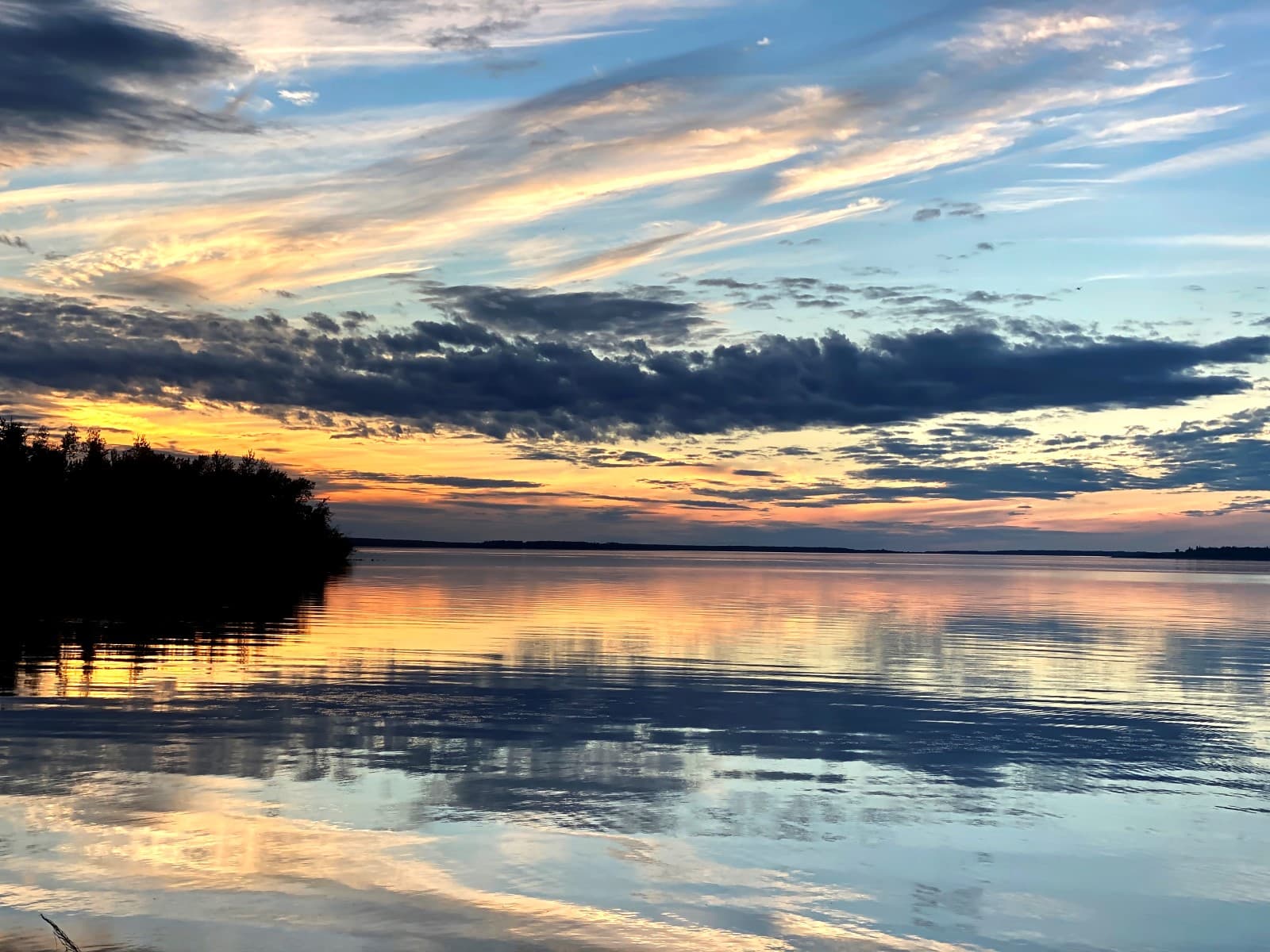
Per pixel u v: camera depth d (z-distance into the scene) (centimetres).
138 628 3369
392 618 4222
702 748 1631
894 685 2378
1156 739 1742
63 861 1036
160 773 1390
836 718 1925
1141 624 4500
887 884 1026
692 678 2480
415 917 915
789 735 1745
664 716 1919
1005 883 1035
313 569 10625
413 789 1335
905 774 1470
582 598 6259
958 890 1013
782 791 1366
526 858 1073
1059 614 5234
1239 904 989
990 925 934
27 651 2675
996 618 4856
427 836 1139
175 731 1673
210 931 877
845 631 3947
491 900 957
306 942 856
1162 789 1400
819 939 894
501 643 3281
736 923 922
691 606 5584
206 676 2314
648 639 3500
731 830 1187
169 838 1114
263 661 2608
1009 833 1192
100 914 907
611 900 966
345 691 2138
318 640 3178
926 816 1254
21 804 1230
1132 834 1195
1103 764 1548
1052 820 1245
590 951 855
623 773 1452
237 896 955
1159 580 13325
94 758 1469
